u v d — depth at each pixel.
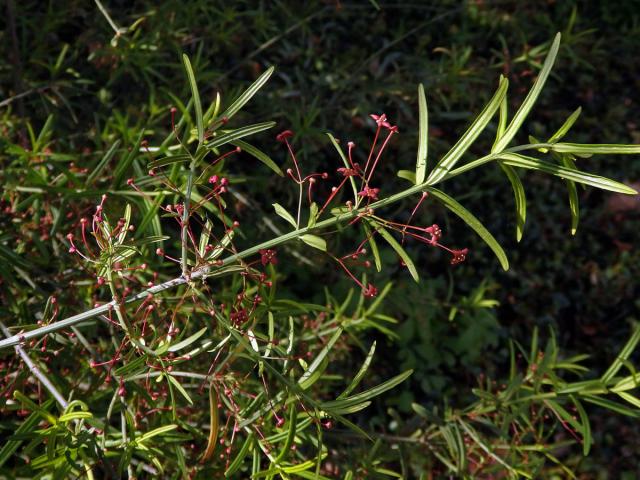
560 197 0.98
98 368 0.48
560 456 0.83
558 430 0.85
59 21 0.64
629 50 1.05
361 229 0.85
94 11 0.65
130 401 0.46
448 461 0.53
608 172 1.01
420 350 0.83
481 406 0.52
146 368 0.39
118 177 0.44
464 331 0.87
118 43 0.57
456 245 0.93
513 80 0.86
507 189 0.96
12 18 0.59
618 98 1.04
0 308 0.48
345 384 0.78
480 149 0.94
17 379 0.43
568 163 0.33
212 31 0.71
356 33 0.94
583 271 0.95
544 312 0.93
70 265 0.52
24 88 0.64
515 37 0.92
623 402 0.89
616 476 0.84
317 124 0.82
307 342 0.58
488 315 0.81
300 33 0.88
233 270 0.36
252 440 0.38
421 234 0.90
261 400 0.39
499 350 0.90
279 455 0.37
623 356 0.45
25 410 0.45
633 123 1.03
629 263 0.96
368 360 0.37
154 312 0.46
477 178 0.95
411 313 0.81
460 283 0.90
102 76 0.71
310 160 0.82
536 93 0.33
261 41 0.86
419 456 0.59
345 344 0.62
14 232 0.50
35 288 0.50
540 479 0.79
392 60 0.81
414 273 0.34
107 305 0.36
